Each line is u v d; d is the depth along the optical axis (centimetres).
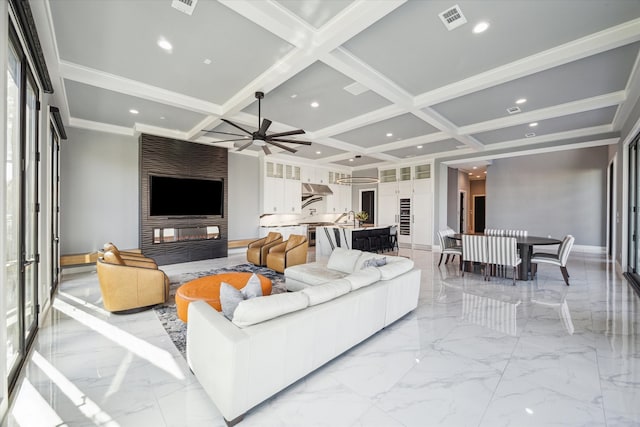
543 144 639
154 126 573
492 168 916
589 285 450
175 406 180
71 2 230
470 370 216
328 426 161
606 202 743
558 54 298
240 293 211
